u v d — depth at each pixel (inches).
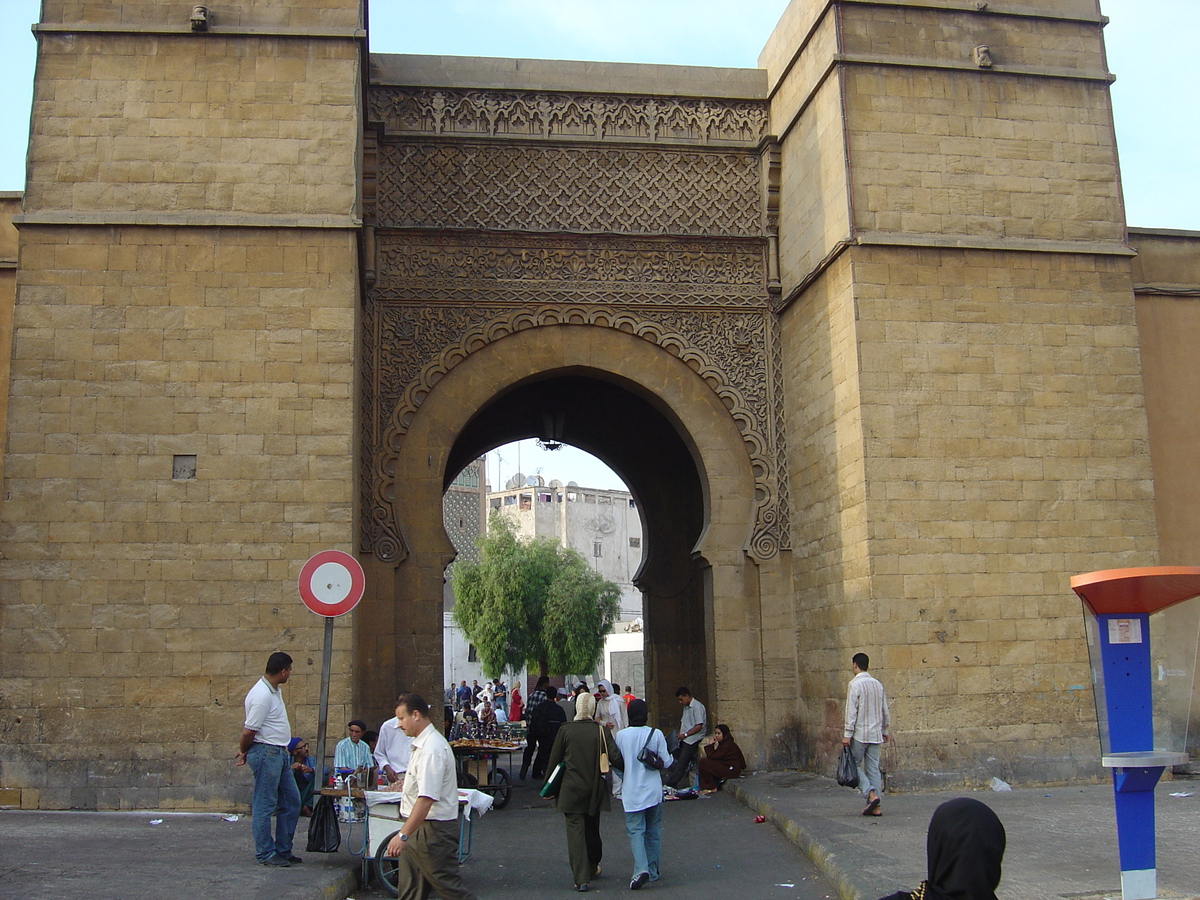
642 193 642.8
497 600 1576.0
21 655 477.7
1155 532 554.6
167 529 494.6
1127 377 566.6
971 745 519.2
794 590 617.0
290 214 523.2
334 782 374.0
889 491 535.2
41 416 496.4
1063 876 317.4
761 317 644.7
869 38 576.1
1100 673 287.7
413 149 625.6
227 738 480.1
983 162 574.2
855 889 313.3
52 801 468.8
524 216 629.9
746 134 660.1
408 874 280.8
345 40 539.8
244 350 511.8
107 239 513.7
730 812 509.7
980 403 550.6
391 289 610.9
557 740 365.7
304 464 505.4
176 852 366.9
